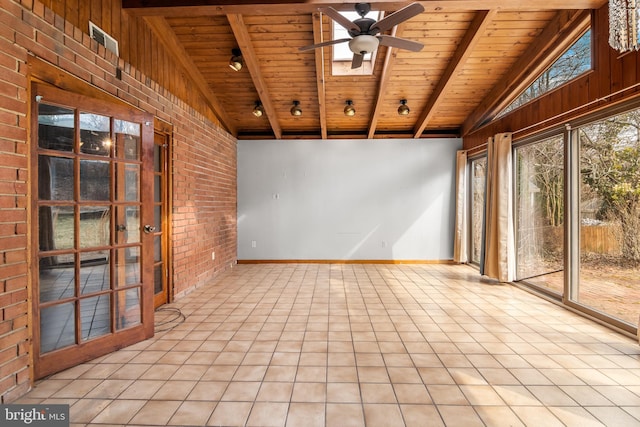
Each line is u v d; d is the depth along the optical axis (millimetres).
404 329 3141
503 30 3980
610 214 3189
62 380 2223
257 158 6727
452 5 3184
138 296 2883
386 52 4312
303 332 3070
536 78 4520
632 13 1996
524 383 2197
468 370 2367
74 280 2422
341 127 6590
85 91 2596
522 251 4793
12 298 1973
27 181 2074
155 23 3684
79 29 2561
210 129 5250
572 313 3578
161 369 2379
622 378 2262
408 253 6633
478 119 5816
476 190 6250
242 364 2455
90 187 2547
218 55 4496
